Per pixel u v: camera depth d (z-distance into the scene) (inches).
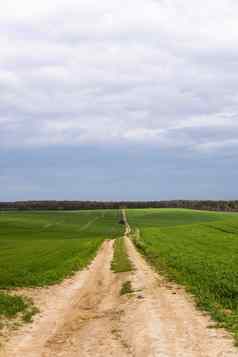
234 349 602.5
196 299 989.8
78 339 710.5
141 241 3228.3
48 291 1224.2
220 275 1322.6
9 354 625.0
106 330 761.6
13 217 6875.0
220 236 3216.0
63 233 4894.2
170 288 1179.9
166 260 1887.3
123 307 960.3
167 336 688.4
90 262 2092.8
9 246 3034.0
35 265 1800.0
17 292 1182.9
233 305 904.9
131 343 664.4
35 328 790.5
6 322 814.5
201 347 621.3
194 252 2191.2
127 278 1445.6
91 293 1214.3
